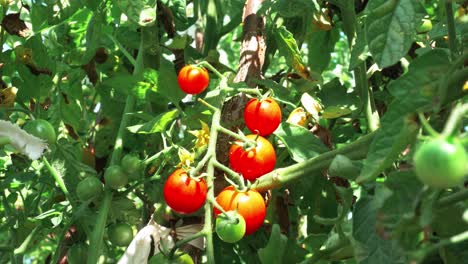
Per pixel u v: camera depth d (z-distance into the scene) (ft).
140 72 1.90
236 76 2.06
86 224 1.90
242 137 1.64
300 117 1.99
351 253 1.61
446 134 0.83
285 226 2.12
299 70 2.08
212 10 2.60
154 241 1.81
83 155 2.26
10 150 2.35
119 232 1.91
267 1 2.07
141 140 2.29
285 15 2.06
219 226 1.50
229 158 1.85
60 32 2.46
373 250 1.27
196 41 2.99
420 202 0.98
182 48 2.30
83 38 2.52
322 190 2.09
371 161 1.11
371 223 1.29
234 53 4.48
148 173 2.12
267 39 2.29
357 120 2.50
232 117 1.93
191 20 2.63
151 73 1.90
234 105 1.95
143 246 1.80
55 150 1.95
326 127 2.18
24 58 2.17
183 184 1.56
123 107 2.31
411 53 2.22
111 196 1.90
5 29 2.16
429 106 1.13
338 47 4.08
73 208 1.91
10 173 2.17
